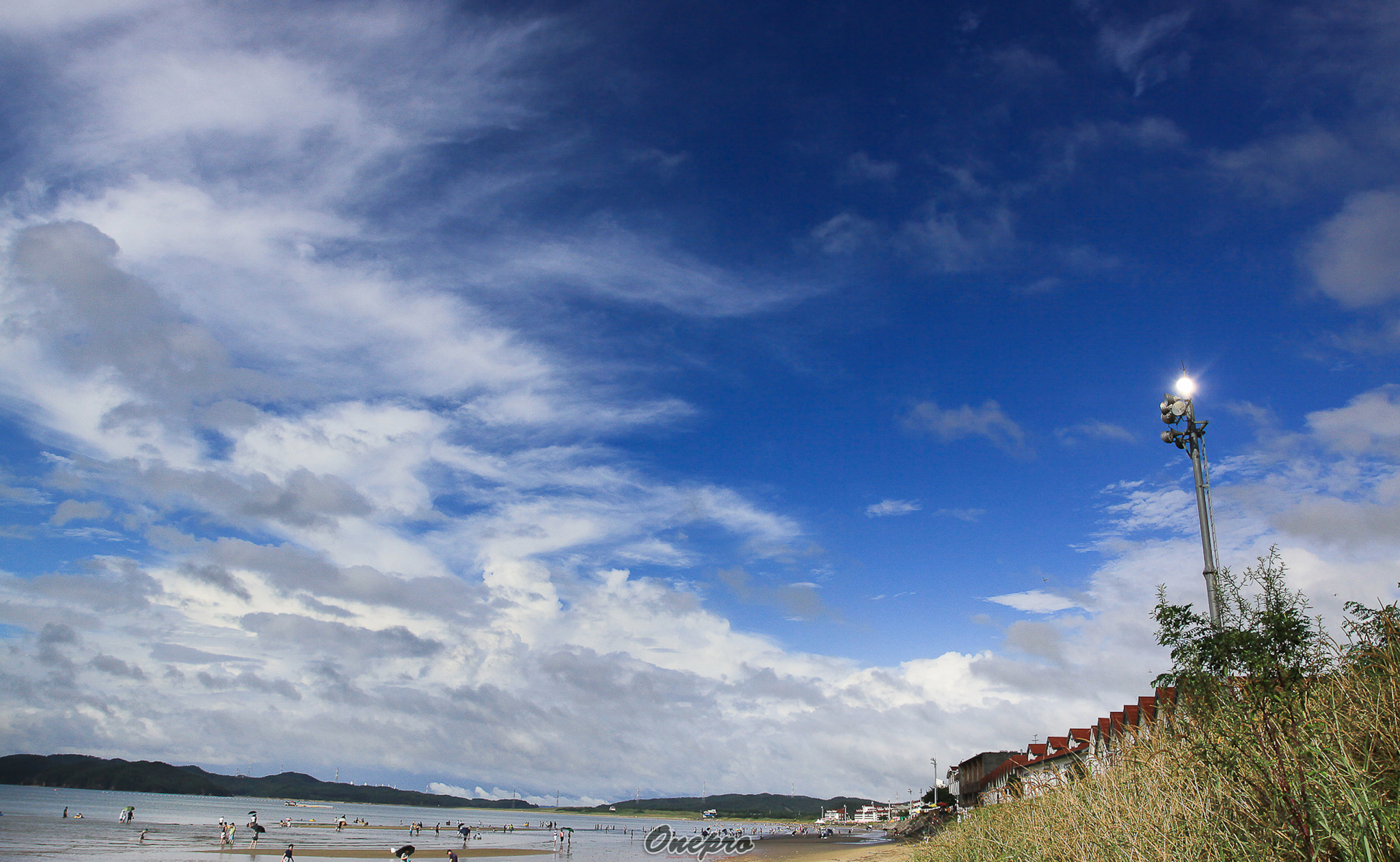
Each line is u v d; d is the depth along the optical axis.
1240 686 8.95
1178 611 10.40
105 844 83.31
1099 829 10.98
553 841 148.25
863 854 71.31
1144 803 10.21
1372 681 8.14
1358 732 7.56
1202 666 9.96
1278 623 9.31
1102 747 13.85
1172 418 14.34
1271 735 7.85
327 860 77.44
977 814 21.19
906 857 32.22
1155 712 12.41
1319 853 6.57
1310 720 7.43
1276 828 7.36
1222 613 10.45
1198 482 13.84
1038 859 13.14
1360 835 6.31
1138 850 9.32
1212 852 8.42
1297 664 9.05
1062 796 13.95
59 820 129.38
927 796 115.81
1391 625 8.29
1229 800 8.36
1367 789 6.57
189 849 82.31
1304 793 6.93
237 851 82.00
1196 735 9.30
